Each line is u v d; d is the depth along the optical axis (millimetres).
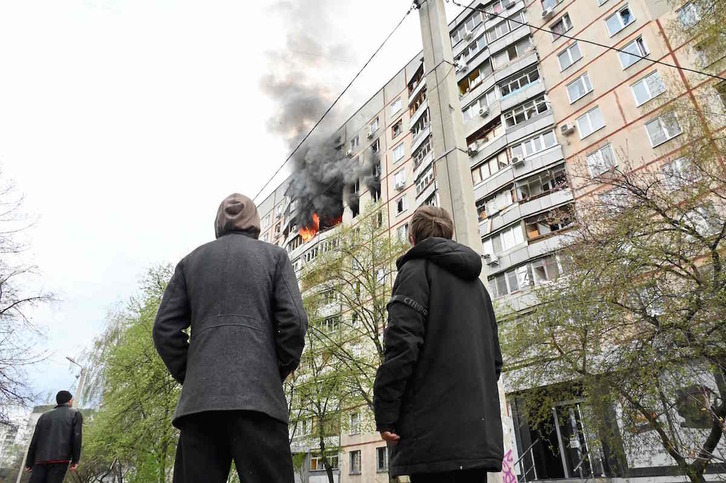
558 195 21406
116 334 26031
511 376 14789
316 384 18375
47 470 5895
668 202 11078
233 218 2562
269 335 2168
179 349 2234
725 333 10000
